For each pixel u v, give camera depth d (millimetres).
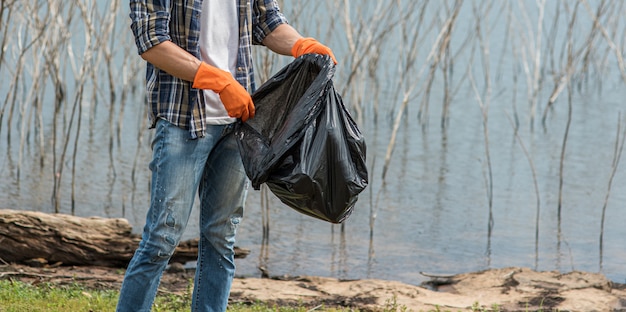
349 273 7137
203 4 3492
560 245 8086
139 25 3363
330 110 3438
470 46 18750
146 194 9570
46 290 5422
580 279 6234
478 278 6359
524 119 13867
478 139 12523
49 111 13180
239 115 3443
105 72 15547
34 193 9312
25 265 6180
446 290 6340
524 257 7734
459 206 9336
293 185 3344
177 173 3508
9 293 5066
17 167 10273
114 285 5812
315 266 7297
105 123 12789
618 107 14766
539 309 5465
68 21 10406
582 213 9133
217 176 3727
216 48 3562
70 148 11336
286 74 3592
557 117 14008
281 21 3842
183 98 3465
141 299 3623
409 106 14539
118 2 12453
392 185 10109
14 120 12531
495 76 16859
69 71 15375
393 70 16812
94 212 8797
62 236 6203
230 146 3682
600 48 18984
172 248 3592
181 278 6164
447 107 13773
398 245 7992
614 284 6270
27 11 10844
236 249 7277
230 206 3764
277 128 3588
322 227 8531
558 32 19703
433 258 7617
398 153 11641
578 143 12289
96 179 10008
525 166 11055
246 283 5953
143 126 10047
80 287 5613
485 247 7984
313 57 3578
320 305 5414
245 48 3670
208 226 3797
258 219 8695
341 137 3422
